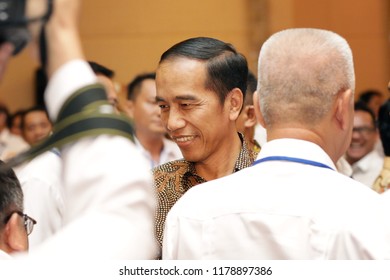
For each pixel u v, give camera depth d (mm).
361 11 14656
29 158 1735
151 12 13016
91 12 12789
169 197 4113
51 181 4566
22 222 2916
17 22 1606
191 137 4051
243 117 4695
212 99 4027
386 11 14836
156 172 4223
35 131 9781
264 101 3143
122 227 1670
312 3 14117
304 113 3074
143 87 7543
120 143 1706
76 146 1701
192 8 13258
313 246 2904
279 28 13688
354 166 7910
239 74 4078
